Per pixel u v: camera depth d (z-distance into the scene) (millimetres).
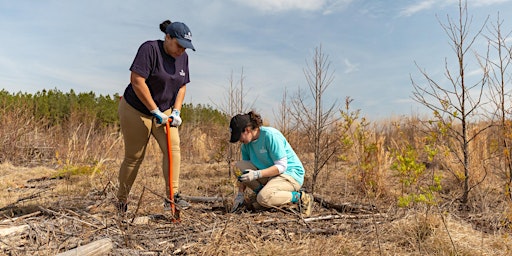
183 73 4035
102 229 3543
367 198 5227
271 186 4281
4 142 9227
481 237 3750
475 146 6145
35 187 6152
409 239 3568
